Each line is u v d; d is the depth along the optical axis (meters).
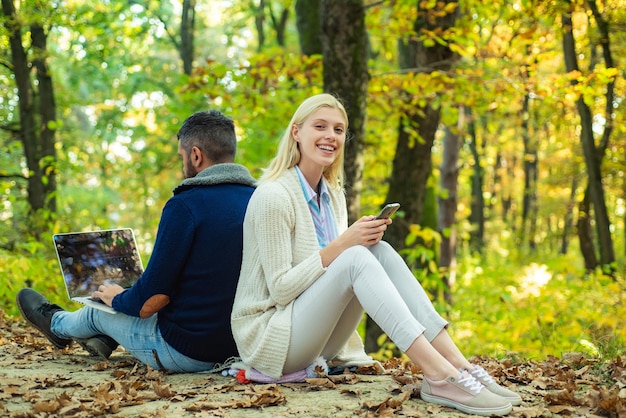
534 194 24.36
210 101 8.53
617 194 16.81
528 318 6.71
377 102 8.98
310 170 3.13
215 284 3.09
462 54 8.27
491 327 7.22
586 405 2.66
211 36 20.45
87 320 3.46
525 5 7.93
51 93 11.07
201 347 3.13
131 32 14.20
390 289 2.68
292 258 2.99
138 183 18.53
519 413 2.54
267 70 8.32
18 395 2.84
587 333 5.91
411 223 9.05
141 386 2.96
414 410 2.57
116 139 18.08
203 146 3.25
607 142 11.17
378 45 12.97
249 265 3.03
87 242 3.50
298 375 3.01
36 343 4.21
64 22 10.95
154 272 3.06
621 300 7.10
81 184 21.47
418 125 9.04
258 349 2.91
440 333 2.76
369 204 11.70
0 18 10.13
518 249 18.95
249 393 2.82
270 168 3.17
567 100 8.31
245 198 3.22
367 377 3.16
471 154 23.41
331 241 3.03
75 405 2.60
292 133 3.13
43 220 8.34
